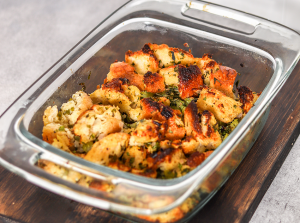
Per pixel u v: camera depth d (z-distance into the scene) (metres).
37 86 0.32
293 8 0.55
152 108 0.31
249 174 0.32
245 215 0.29
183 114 0.32
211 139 0.30
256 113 0.28
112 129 0.31
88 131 0.30
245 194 0.30
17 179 0.32
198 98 0.33
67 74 0.34
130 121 0.33
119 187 0.25
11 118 0.29
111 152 0.28
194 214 0.28
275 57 0.33
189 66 0.36
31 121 0.31
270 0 0.55
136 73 0.36
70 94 0.35
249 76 0.36
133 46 0.39
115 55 0.38
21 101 0.31
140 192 0.24
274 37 0.34
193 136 0.30
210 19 0.42
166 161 0.27
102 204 0.24
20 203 0.30
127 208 0.24
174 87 0.35
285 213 0.33
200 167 0.25
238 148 0.28
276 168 0.33
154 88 0.34
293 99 0.37
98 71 0.37
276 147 0.33
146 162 0.28
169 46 0.39
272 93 0.29
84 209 0.30
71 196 0.25
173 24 0.38
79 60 0.35
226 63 0.37
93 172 0.25
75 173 0.26
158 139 0.29
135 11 0.38
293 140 0.35
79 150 0.31
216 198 0.30
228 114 0.32
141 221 0.28
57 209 0.30
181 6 0.38
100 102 0.35
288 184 0.34
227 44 0.36
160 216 0.26
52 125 0.31
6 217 0.30
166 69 0.35
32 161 0.26
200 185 0.25
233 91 0.36
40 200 0.30
